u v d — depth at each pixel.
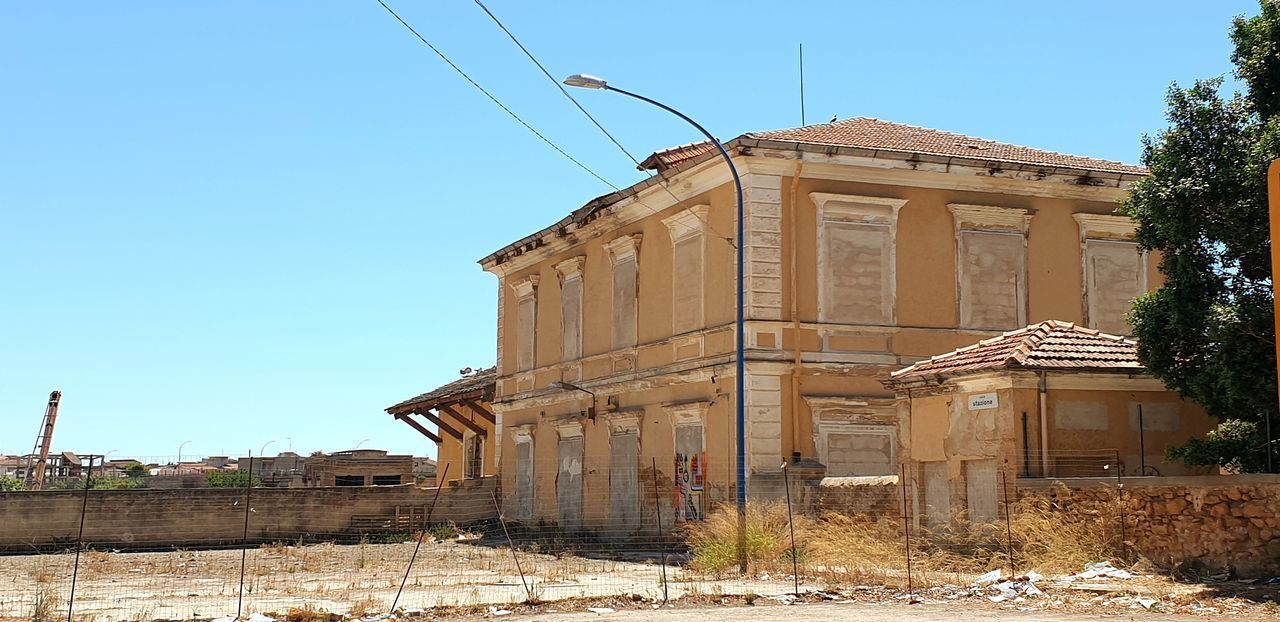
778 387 28.52
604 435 34.81
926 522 23.14
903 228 30.00
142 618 16.27
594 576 22.16
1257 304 19.39
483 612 16.97
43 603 16.80
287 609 17.34
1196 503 18.67
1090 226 31.66
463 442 50.06
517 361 41.06
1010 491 21.11
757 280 28.58
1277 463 20.50
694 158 30.02
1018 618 15.12
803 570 21.14
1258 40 20.02
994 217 30.77
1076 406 21.77
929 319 29.94
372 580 22.34
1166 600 16.42
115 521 34.69
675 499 30.98
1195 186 19.77
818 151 28.91
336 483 63.66
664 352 32.09
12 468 71.81
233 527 36.16
